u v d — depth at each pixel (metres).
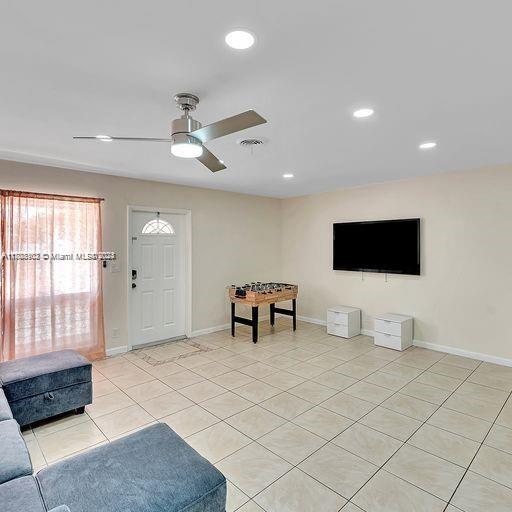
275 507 1.88
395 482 2.07
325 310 5.97
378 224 5.10
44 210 3.79
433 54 1.65
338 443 2.48
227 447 2.44
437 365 4.02
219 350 4.61
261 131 2.74
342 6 1.31
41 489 1.41
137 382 3.56
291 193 6.04
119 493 1.40
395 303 5.00
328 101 2.18
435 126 2.63
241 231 5.98
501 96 2.12
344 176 4.56
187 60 1.70
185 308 5.29
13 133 2.77
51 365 2.85
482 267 4.16
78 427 2.71
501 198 3.99
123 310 4.51
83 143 3.02
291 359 4.25
